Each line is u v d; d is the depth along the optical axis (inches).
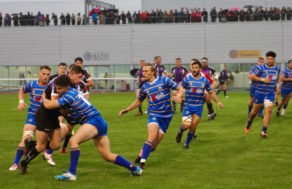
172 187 345.1
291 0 2118.6
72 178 364.5
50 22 2127.2
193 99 503.8
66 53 2055.9
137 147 524.4
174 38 2007.9
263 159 446.0
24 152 401.4
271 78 564.4
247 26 1957.4
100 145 369.7
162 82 413.7
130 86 1962.4
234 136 595.8
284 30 1939.0
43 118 380.5
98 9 2049.7
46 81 424.2
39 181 366.0
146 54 2025.1
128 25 2026.3
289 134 603.5
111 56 2041.1
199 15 1990.7
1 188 345.4
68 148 512.4
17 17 2060.8
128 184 354.6
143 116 858.1
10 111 987.9
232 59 1973.4
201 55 1993.1
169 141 561.9
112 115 880.9
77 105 357.4
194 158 455.8
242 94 1599.4
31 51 2066.9
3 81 2028.8
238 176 378.0
